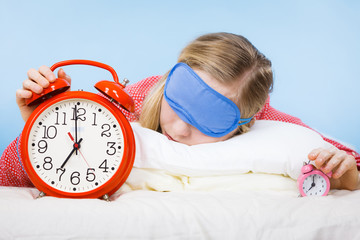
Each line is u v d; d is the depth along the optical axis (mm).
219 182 1108
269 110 1705
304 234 821
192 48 1209
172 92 1170
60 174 951
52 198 902
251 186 1114
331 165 1036
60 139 961
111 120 982
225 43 1209
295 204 893
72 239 770
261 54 1336
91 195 957
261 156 1107
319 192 1055
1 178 1245
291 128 1240
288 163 1105
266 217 833
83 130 970
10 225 771
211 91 1121
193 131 1198
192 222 810
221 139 1236
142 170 1091
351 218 855
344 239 835
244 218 830
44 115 963
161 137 1130
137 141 1098
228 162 1104
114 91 961
